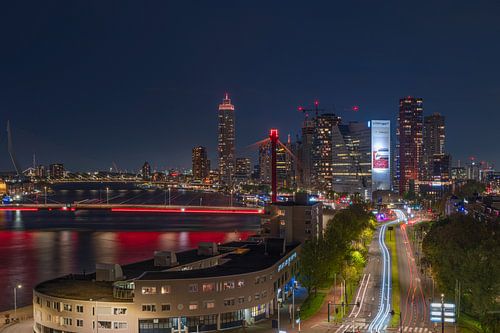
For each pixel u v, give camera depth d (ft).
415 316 569.23
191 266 611.06
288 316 572.51
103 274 550.77
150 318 494.59
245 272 546.26
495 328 446.19
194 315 508.12
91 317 488.02
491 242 621.72
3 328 549.13
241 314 537.65
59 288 526.16
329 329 522.47
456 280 563.07
